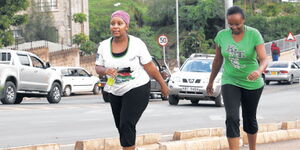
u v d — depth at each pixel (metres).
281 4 93.06
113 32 8.05
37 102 29.97
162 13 91.06
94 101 30.08
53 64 51.53
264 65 8.73
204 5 85.88
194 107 23.78
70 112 20.50
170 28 90.06
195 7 86.25
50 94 27.95
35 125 16.08
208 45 77.81
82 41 68.69
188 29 87.50
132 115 8.10
